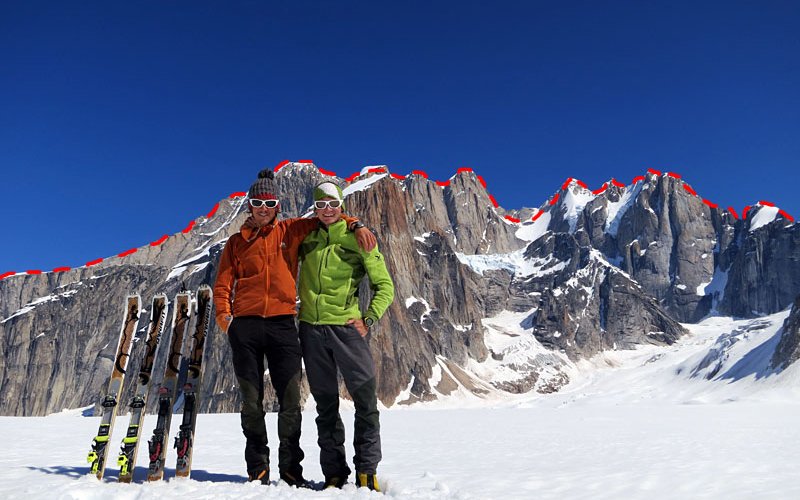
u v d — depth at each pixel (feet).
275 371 21.94
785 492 25.07
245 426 21.90
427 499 18.92
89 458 20.79
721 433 71.77
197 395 22.06
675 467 34.71
